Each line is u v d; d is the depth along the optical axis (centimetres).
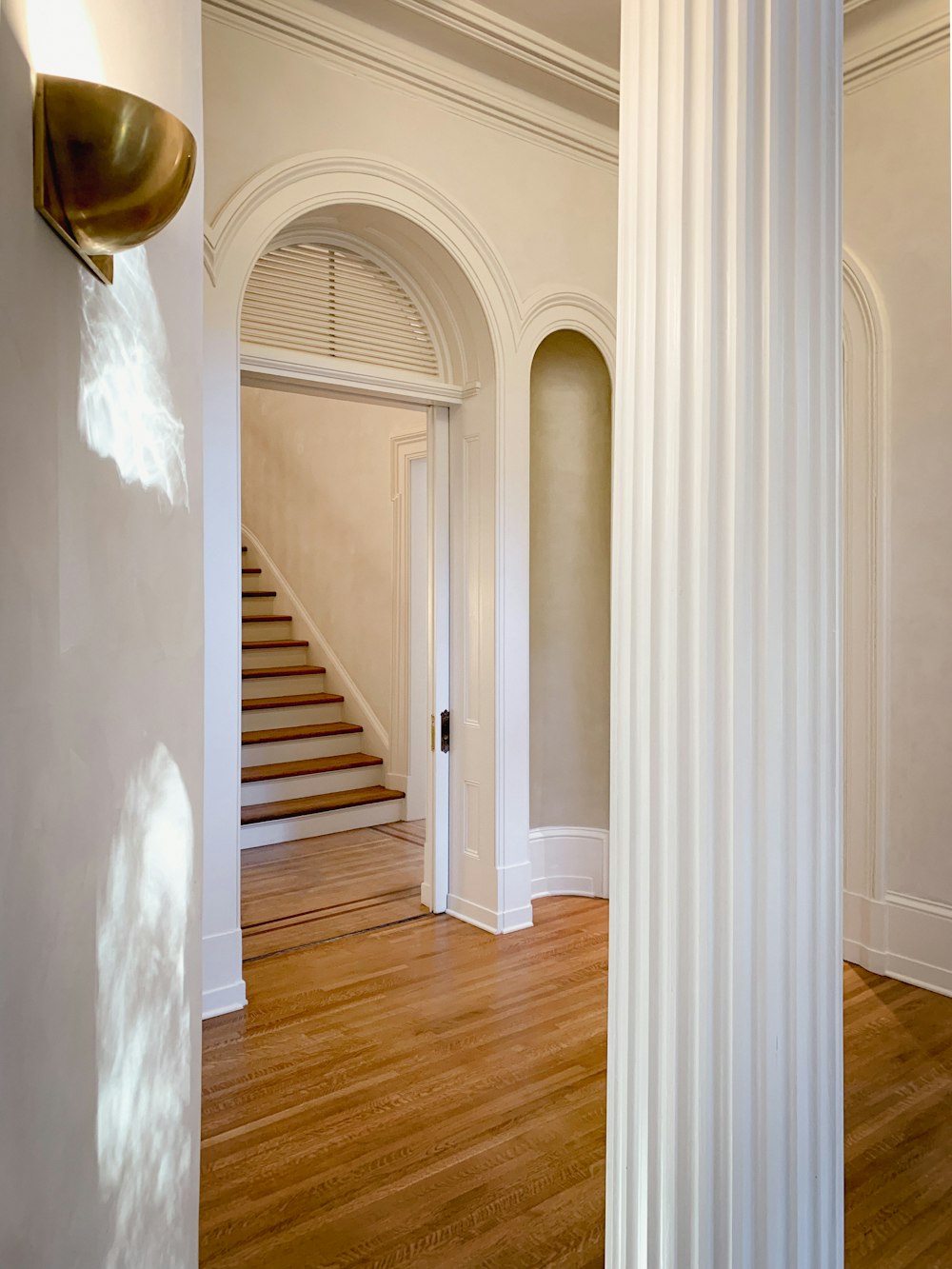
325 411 758
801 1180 167
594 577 529
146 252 125
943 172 405
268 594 810
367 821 664
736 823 162
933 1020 378
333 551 752
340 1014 373
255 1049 344
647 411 175
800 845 167
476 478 473
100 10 104
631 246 181
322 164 394
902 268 419
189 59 158
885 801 427
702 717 164
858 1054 348
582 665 530
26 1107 77
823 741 170
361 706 720
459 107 440
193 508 155
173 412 141
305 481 784
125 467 114
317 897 514
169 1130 135
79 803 94
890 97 422
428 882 499
